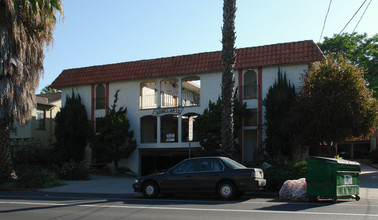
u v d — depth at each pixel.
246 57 24.03
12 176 18.66
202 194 14.48
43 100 32.56
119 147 26.33
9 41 17.47
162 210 10.03
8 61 17.38
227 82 16.56
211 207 10.52
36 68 18.81
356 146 45.50
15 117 17.92
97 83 28.17
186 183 12.89
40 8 18.16
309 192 11.45
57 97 35.41
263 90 23.23
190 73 25.12
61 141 27.17
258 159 22.66
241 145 23.34
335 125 18.73
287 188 12.25
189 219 8.58
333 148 20.92
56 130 27.41
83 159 27.98
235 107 22.97
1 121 17.94
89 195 15.03
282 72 22.86
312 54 22.06
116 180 22.45
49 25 18.89
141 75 26.66
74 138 27.27
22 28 17.73
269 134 21.98
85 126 27.78
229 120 16.61
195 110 25.16
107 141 25.81
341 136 19.12
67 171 22.30
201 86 25.11
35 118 31.39
